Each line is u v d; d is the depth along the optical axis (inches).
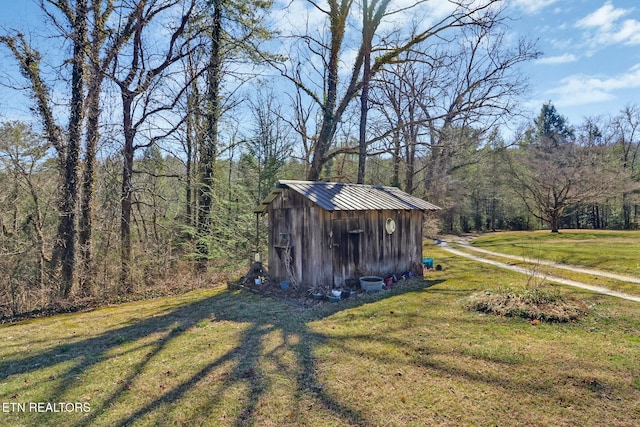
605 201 1135.6
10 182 382.9
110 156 398.3
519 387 135.3
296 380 148.0
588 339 182.9
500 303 239.9
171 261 442.6
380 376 148.6
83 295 339.6
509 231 1275.8
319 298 291.1
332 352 176.2
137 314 279.3
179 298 337.1
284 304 284.8
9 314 293.0
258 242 445.4
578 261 448.1
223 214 462.3
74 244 338.3
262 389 141.4
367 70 547.2
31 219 389.1
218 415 124.2
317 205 306.7
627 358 157.8
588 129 1346.0
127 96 394.6
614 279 335.6
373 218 348.8
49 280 327.9
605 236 823.7
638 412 117.1
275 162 485.4
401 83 788.0
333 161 834.2
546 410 119.8
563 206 1023.0
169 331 225.3
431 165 901.8
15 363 179.9
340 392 136.5
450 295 290.7
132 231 459.2
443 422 115.3
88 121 356.8
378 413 121.7
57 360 181.3
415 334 198.1
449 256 594.9
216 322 241.6
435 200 909.2
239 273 445.1
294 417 121.3
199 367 165.0
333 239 309.4
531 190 1099.9
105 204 402.6
